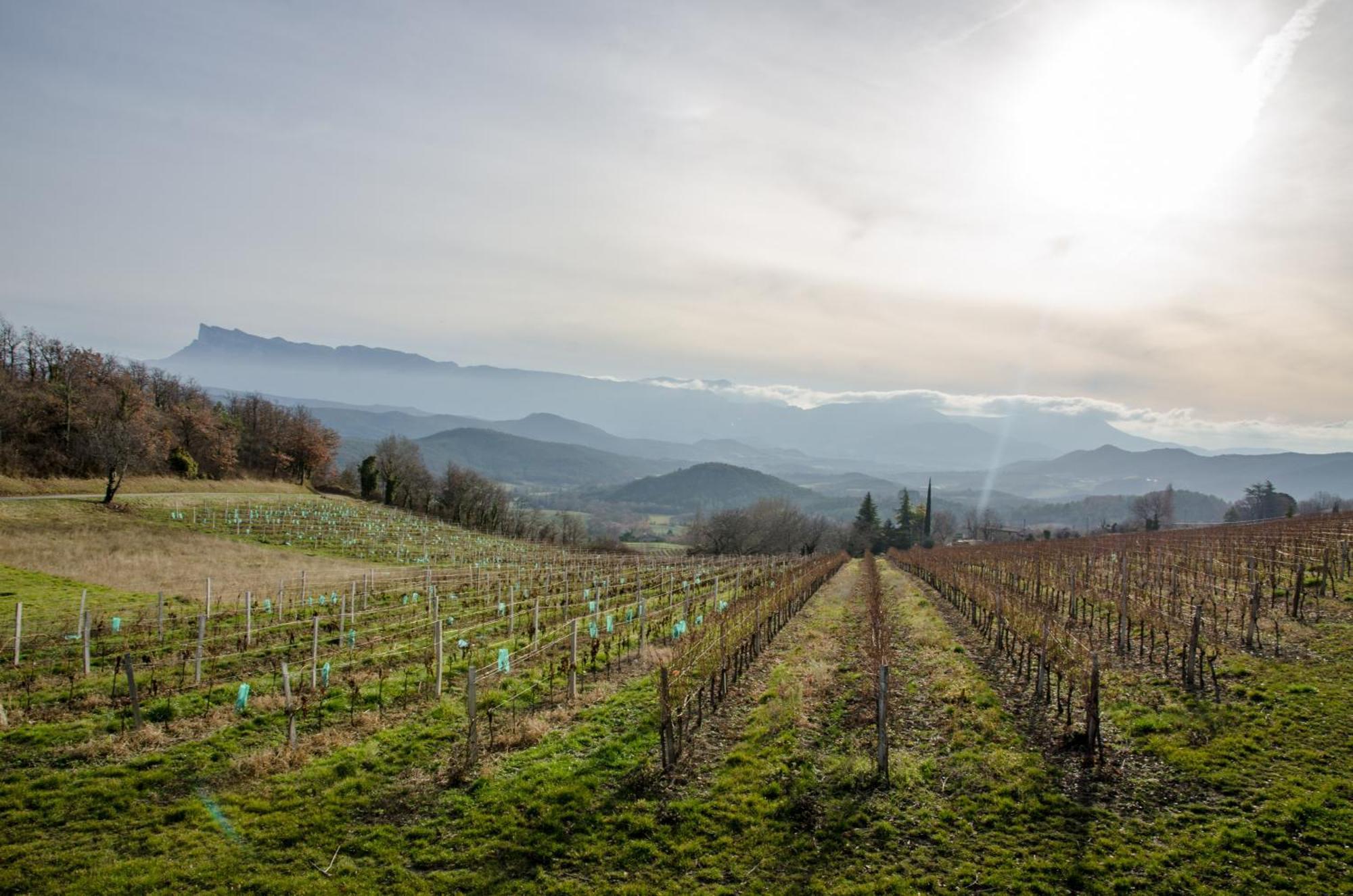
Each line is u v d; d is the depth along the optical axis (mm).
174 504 67438
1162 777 13055
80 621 25516
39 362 81188
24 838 11406
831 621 35281
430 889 10430
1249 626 20234
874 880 10539
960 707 18031
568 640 26250
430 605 33969
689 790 13570
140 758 14188
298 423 113750
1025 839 11406
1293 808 11391
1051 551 49125
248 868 10836
